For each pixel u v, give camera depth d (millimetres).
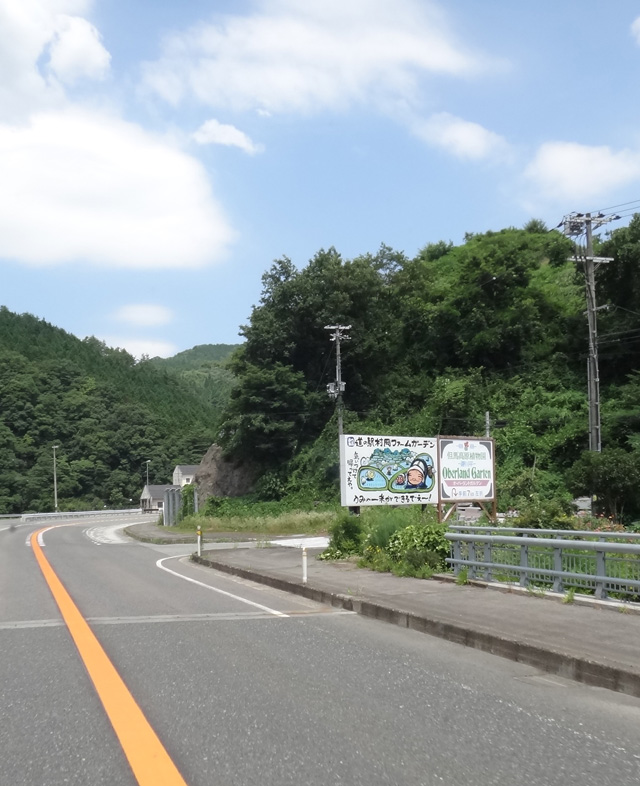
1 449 94000
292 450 47344
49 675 7156
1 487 90438
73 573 17609
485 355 48344
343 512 19656
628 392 39969
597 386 30859
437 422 44531
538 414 41906
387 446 19625
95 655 8023
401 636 9266
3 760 4820
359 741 5172
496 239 58625
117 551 26172
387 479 19531
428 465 19969
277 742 5141
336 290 48594
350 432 44156
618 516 27250
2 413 101250
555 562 11000
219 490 50188
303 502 43594
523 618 9359
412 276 54406
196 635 9273
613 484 27859
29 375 107938
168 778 4473
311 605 12078
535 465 38875
